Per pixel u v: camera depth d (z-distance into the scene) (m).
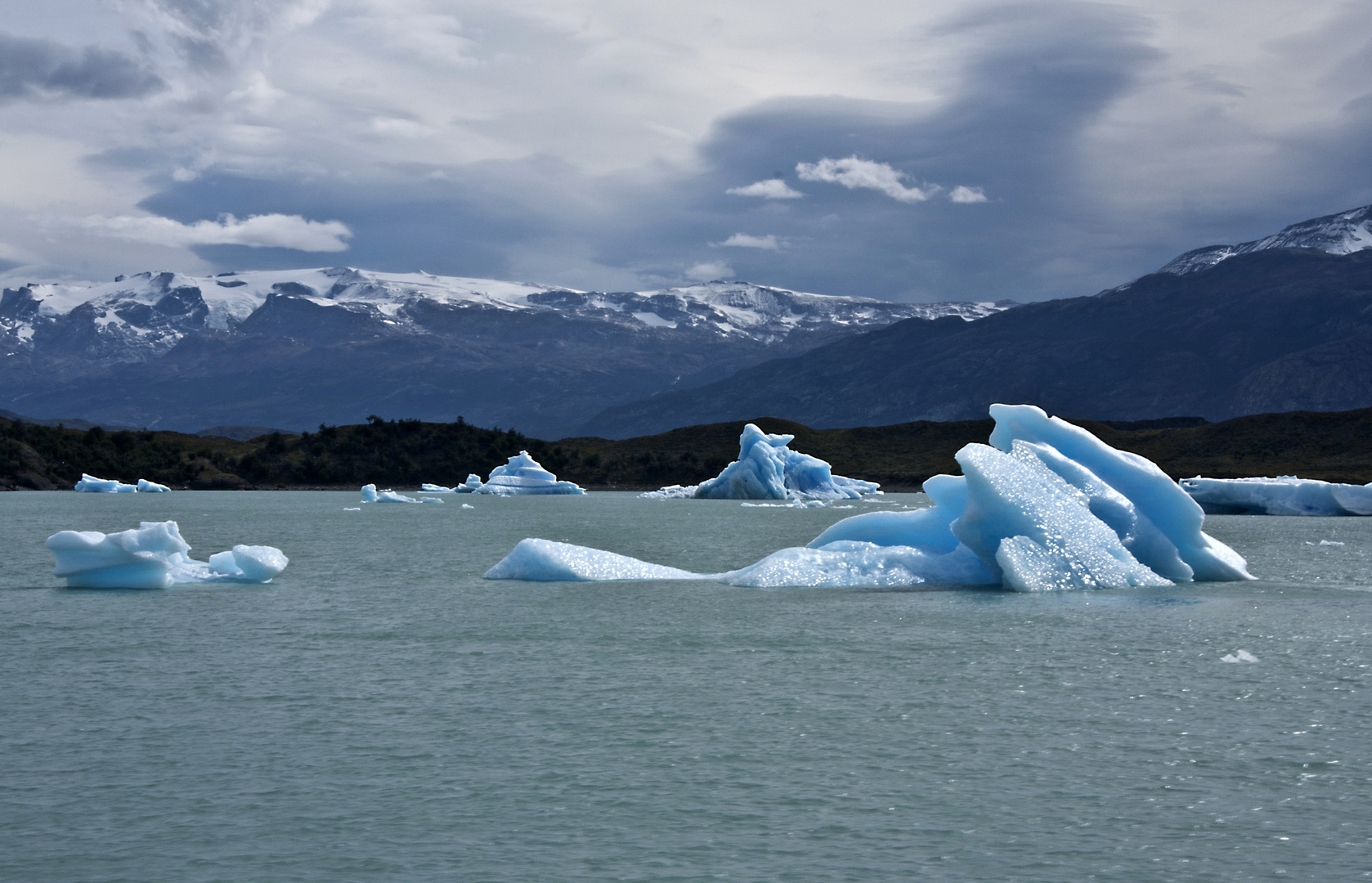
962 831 12.54
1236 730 16.59
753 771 14.67
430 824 12.80
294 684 20.14
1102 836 12.38
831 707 18.12
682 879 11.26
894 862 11.69
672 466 179.50
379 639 24.81
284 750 15.74
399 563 44.81
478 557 47.84
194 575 36.34
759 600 31.06
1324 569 40.62
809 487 125.12
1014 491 33.47
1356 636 24.59
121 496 129.50
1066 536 33.22
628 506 106.81
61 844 12.23
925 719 17.30
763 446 122.88
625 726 16.98
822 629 25.92
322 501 115.88
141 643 24.48
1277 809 13.18
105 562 34.78
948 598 31.23
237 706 18.36
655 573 37.12
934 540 36.56
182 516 84.56
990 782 14.21
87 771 14.77
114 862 11.73
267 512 91.94
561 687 19.77
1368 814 13.02
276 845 12.18
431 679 20.52
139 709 18.20
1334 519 79.94
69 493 134.75
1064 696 18.89
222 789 14.03
